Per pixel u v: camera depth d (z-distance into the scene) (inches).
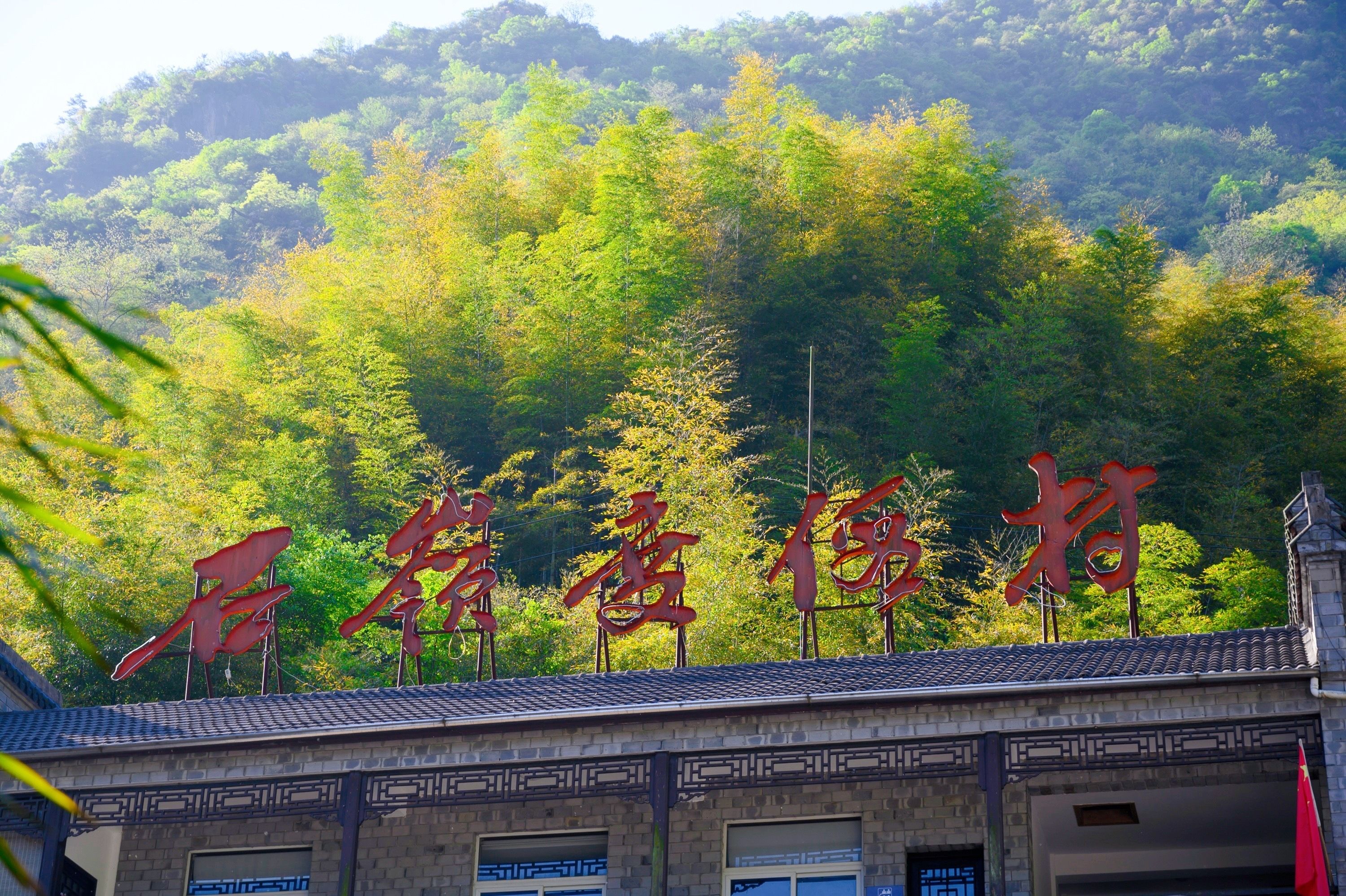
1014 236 2544.3
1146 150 5497.1
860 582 730.8
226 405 2033.7
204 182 5226.4
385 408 1963.6
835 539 749.9
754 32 7411.4
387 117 6294.3
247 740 606.2
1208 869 714.2
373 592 1498.5
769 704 577.0
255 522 1643.7
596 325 2143.2
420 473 1948.8
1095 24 7062.0
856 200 2452.0
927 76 6550.2
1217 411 2073.1
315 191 5251.0
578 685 644.1
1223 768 593.9
